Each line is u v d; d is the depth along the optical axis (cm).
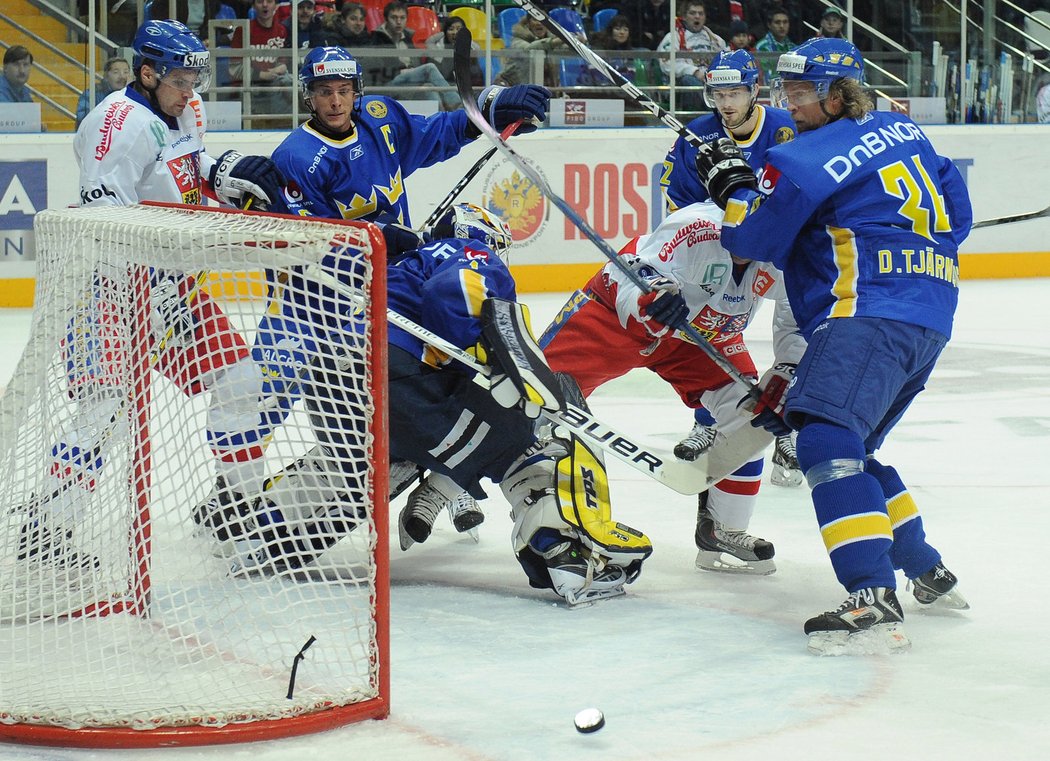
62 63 3816
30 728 939
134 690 1009
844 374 1133
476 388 1277
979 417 2312
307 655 1085
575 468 1316
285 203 1507
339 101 1509
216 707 961
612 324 1444
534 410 1229
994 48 4519
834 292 1170
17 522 1143
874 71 4491
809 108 1220
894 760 895
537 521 1288
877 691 1033
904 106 4494
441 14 4206
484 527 1642
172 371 1115
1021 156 4512
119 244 1120
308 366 1066
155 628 1140
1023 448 2055
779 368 1304
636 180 4256
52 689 1013
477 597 1329
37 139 3759
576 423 1273
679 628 1215
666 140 4269
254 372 1078
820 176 1147
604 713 986
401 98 4131
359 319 1030
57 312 1161
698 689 1041
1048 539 1519
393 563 1471
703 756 902
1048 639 1167
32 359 1171
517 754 907
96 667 1071
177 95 1473
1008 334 3284
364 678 1024
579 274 4234
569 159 4188
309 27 4047
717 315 1402
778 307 1470
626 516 1680
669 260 1359
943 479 1850
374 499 984
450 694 1032
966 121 4541
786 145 1170
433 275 1305
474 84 4175
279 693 1001
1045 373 2747
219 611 1187
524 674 1081
